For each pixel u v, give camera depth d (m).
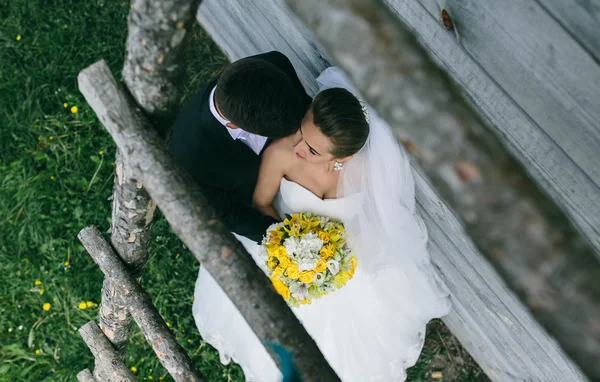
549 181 1.34
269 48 2.84
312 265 1.99
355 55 0.55
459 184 0.53
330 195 2.12
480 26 1.20
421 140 0.54
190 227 1.09
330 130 1.75
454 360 3.36
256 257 2.43
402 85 0.54
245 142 2.06
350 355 2.77
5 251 3.37
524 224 0.51
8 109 3.52
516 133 1.32
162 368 3.28
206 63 3.62
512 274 0.52
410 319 2.76
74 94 3.53
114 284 2.03
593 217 1.28
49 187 3.44
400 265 2.33
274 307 1.00
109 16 3.62
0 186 3.42
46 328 3.33
